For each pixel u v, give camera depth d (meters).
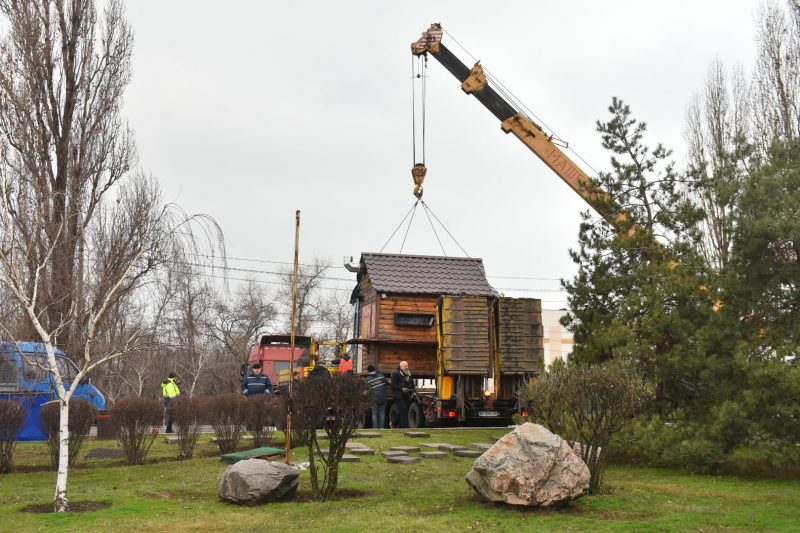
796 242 13.41
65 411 10.10
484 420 22.33
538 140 25.44
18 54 20.80
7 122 15.86
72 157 21.41
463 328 21.75
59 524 8.90
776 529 8.63
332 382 10.86
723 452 13.12
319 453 10.87
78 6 22.20
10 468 13.96
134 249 11.67
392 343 25.16
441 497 10.57
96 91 22.30
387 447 15.68
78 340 12.94
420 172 27.25
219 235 11.53
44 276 12.04
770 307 13.92
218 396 16.48
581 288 15.96
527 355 22.12
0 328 11.10
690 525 8.80
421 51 26.92
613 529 8.55
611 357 15.38
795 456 12.52
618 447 14.13
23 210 11.80
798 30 26.14
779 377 12.66
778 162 13.94
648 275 15.10
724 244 14.91
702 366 13.82
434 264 26.75
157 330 11.52
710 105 28.78
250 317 58.62
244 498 10.19
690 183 15.71
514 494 9.62
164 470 13.75
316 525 8.88
